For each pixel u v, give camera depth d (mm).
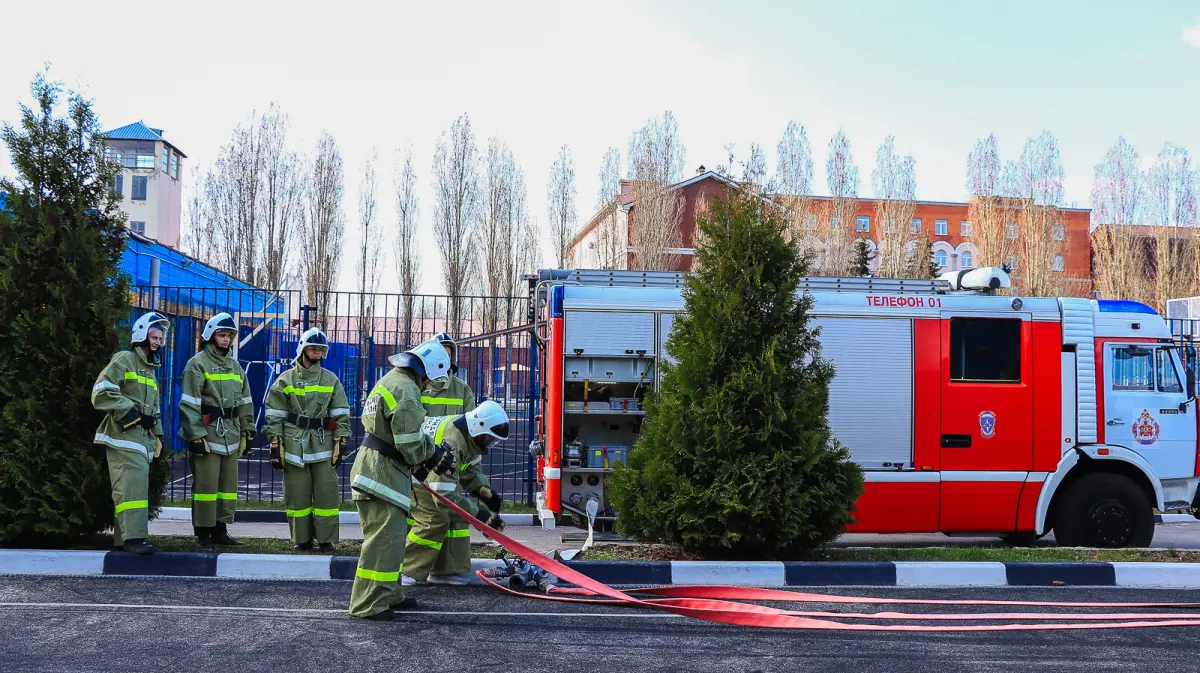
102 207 9102
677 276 11195
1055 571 8500
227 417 9039
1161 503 10602
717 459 8711
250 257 40062
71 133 8906
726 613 6785
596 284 11148
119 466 8039
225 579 7961
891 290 11055
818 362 9195
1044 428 10453
